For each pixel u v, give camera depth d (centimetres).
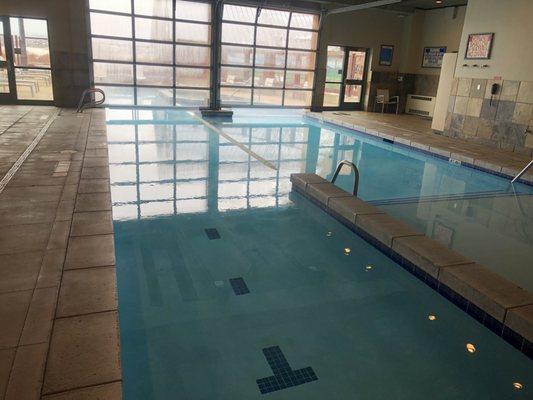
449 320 290
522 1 746
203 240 393
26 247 296
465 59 873
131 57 1070
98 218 352
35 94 996
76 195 407
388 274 352
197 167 639
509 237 441
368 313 294
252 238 404
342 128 1080
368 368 239
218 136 885
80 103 968
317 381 227
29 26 945
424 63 1296
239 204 493
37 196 400
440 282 315
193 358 238
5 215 352
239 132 948
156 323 267
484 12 822
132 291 302
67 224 338
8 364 187
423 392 224
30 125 758
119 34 1040
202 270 338
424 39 1290
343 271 352
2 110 910
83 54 989
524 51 752
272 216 462
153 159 666
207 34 1116
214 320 274
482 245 417
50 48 964
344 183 611
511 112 783
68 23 962
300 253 379
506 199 571
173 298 296
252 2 1100
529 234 452
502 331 267
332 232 429
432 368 242
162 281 318
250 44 1164
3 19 926
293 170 661
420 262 334
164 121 1007
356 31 1255
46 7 937
